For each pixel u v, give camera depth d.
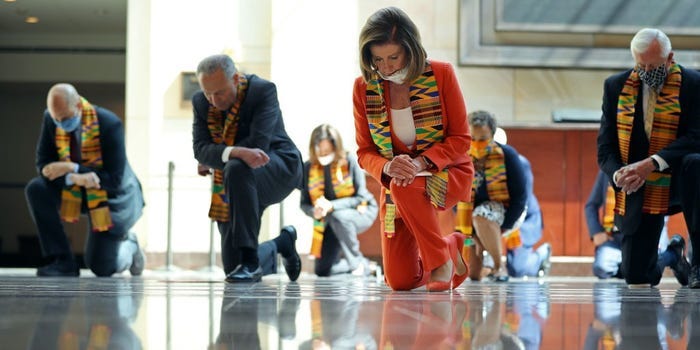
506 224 6.83
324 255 8.34
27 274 7.42
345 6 9.82
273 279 6.85
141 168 10.34
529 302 3.01
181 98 10.26
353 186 8.37
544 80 9.99
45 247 6.57
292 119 9.77
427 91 3.90
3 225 16.50
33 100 16.19
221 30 10.29
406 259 4.04
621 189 5.07
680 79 4.91
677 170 4.91
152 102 10.25
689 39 9.89
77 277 6.40
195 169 10.19
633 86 5.03
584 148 9.75
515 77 9.98
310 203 8.39
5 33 15.58
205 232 10.09
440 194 3.89
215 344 1.60
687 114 4.93
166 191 10.13
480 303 2.93
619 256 7.66
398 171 3.81
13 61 15.78
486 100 9.95
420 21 9.95
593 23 9.86
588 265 9.62
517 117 9.96
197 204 10.12
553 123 9.79
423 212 3.88
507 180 6.77
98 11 13.62
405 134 3.97
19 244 16.56
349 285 4.91
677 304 2.97
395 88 3.94
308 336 1.75
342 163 8.34
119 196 6.77
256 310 2.51
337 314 2.35
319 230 8.30
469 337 1.73
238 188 5.02
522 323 2.07
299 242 9.60
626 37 9.91
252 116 5.26
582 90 10.01
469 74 9.95
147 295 3.34
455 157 3.91
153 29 10.27
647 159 4.87
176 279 5.82
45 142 6.67
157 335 1.76
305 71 9.80
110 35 15.68
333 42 9.80
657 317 2.32
